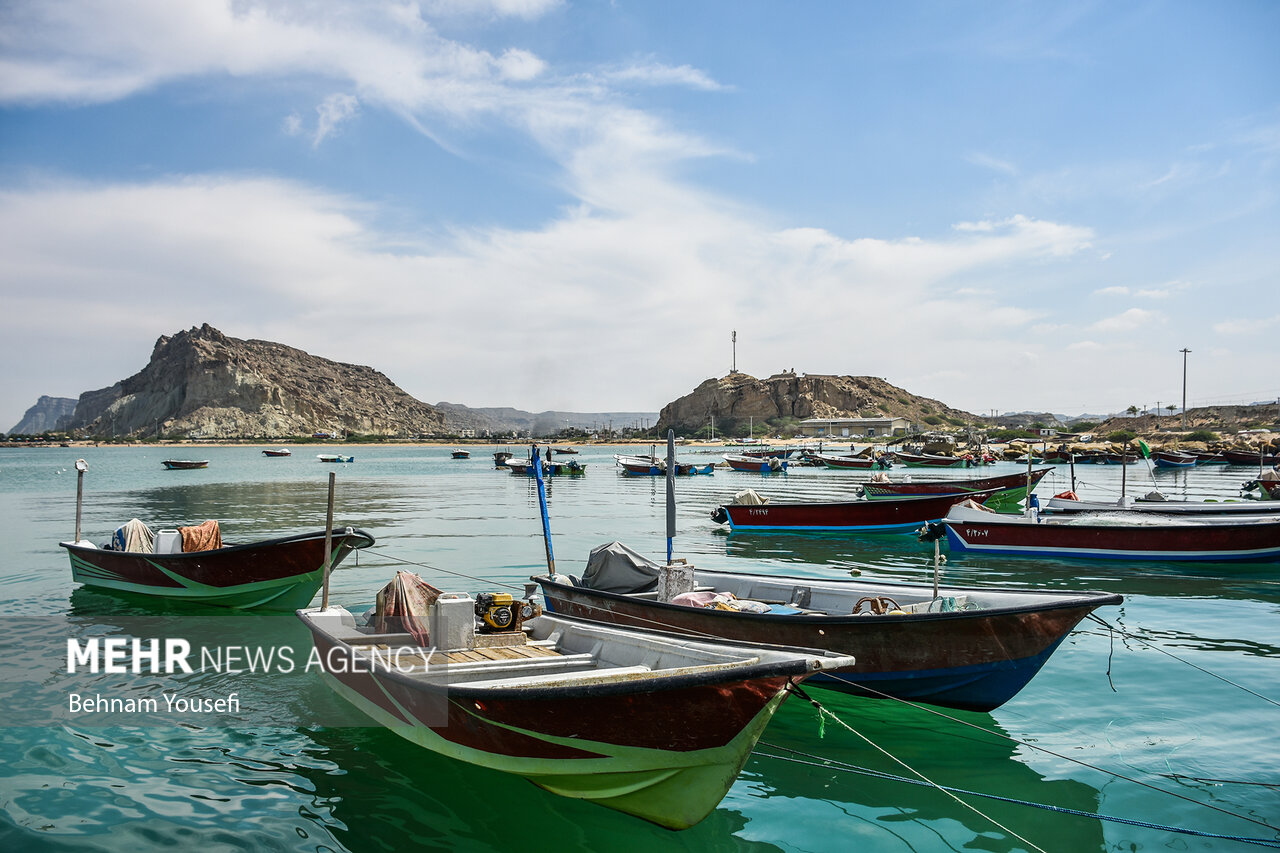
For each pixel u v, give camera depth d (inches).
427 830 257.4
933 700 353.1
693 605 407.8
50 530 985.5
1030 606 323.3
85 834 247.4
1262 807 264.5
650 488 1920.5
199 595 532.4
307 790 282.0
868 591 422.0
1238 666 410.9
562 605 473.7
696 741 246.8
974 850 243.3
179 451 6948.8
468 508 1346.0
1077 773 292.2
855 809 271.0
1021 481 1385.3
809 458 3221.0
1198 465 2886.3
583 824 265.4
